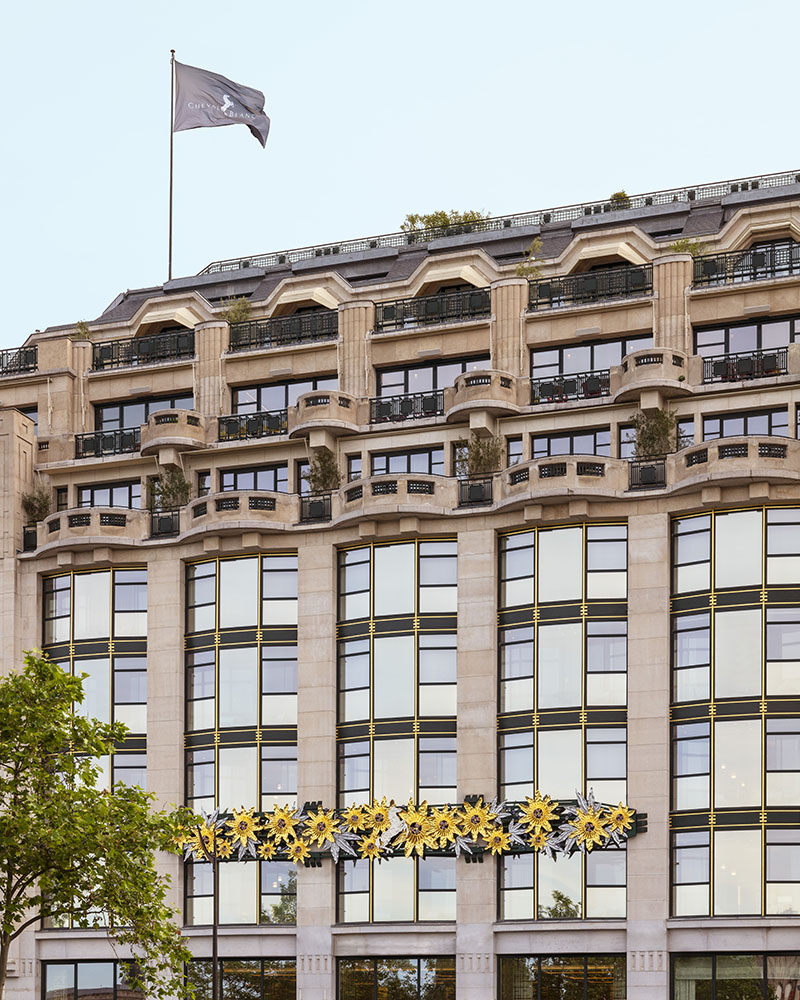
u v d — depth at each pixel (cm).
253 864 7212
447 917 6962
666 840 6650
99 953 7294
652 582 6875
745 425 7025
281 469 7694
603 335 7288
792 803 6525
